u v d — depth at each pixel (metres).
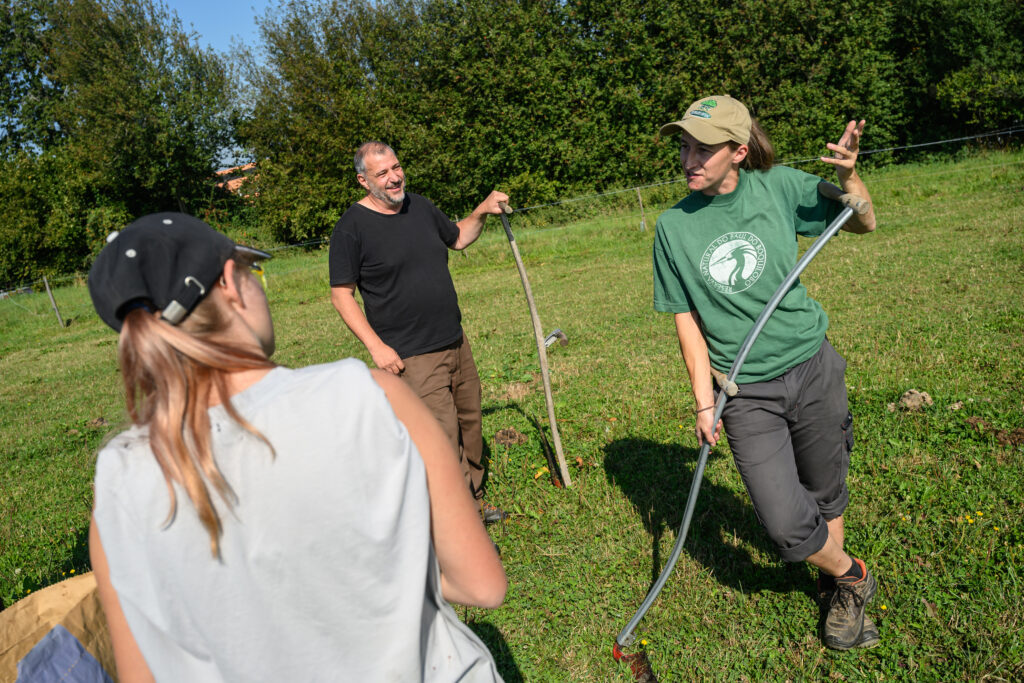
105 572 0.98
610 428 5.02
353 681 1.00
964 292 7.45
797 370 2.54
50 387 9.95
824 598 2.89
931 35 25.44
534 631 3.02
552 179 27.53
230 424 0.92
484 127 26.91
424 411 1.08
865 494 3.67
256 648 0.97
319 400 0.96
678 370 6.18
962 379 4.92
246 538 0.93
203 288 0.97
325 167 28.23
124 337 0.93
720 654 2.78
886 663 2.61
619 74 26.83
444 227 3.88
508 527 3.94
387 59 28.64
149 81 30.09
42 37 33.91
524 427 5.29
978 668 2.48
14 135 34.81
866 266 9.62
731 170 2.50
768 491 2.52
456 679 1.13
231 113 32.06
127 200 31.83
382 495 0.98
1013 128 24.31
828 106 25.95
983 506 3.39
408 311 3.67
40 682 1.25
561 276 13.70
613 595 3.19
